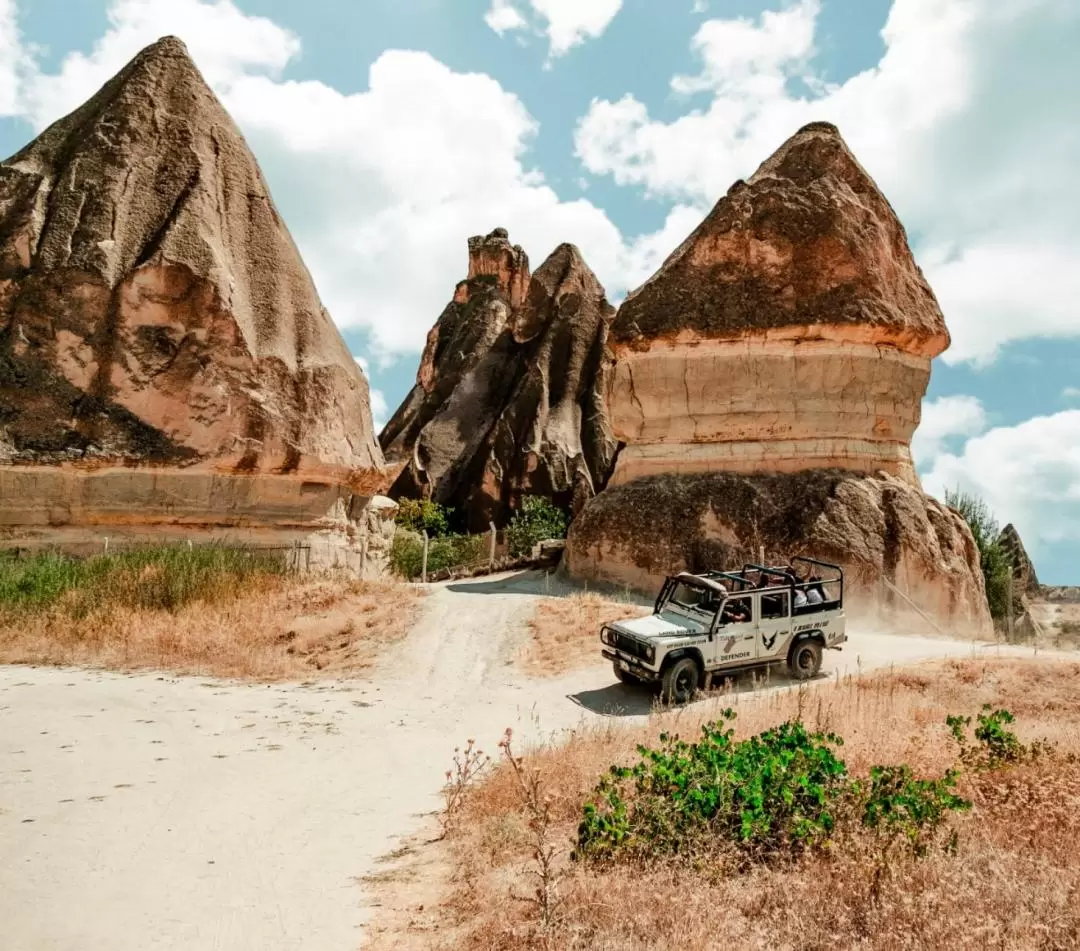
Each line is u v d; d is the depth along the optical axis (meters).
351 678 13.99
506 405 60.72
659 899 5.40
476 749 10.05
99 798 8.02
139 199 22.50
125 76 24.14
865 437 21.45
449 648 15.30
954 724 8.55
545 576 22.20
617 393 22.59
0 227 21.77
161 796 8.13
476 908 5.59
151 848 6.81
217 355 21.28
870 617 18.27
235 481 21.41
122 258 21.67
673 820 6.35
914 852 5.83
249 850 6.80
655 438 21.97
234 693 12.69
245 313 22.25
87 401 20.64
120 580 17.03
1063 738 9.51
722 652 12.78
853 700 11.42
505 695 12.98
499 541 44.78
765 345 21.12
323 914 5.61
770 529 19.41
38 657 14.20
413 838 7.13
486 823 7.13
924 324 22.16
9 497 20.03
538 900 5.39
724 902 5.46
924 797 6.52
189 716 11.27
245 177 24.31
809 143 23.25
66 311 20.77
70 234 21.56
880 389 21.48
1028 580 36.31
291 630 15.76
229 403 21.08
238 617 16.20
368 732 10.84
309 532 22.31
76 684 12.68
